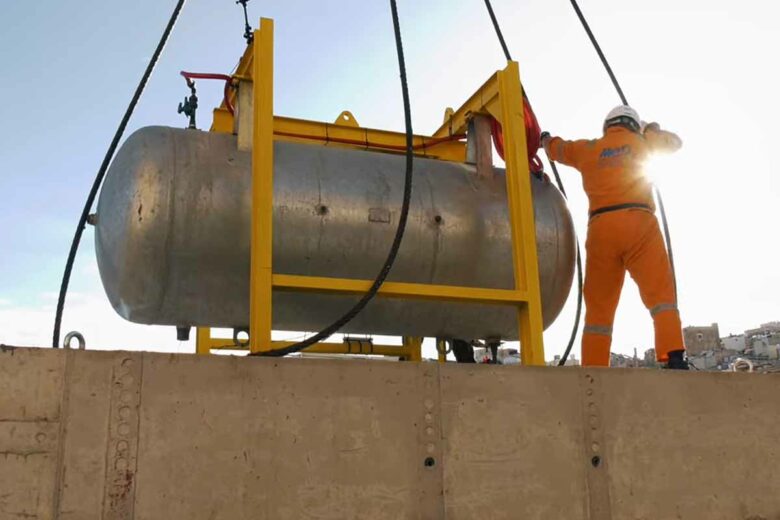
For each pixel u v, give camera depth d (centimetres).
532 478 426
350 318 436
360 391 397
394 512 392
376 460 394
